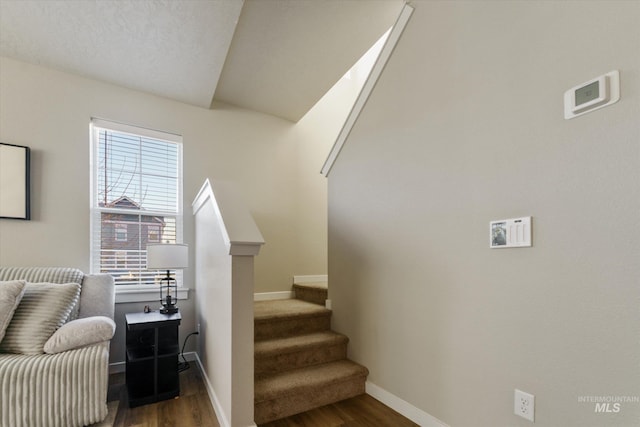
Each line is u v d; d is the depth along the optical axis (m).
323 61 2.78
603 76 1.14
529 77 1.40
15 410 1.59
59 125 2.54
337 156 2.79
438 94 1.86
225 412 1.78
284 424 1.90
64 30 2.12
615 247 1.11
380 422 1.92
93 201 2.68
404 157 2.10
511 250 1.45
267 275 3.51
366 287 2.39
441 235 1.81
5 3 1.88
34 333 1.81
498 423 1.47
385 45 2.26
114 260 2.72
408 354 2.00
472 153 1.65
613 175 1.12
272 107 3.49
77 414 1.70
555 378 1.27
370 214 2.38
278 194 3.64
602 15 1.16
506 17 1.50
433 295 1.84
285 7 2.19
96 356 1.78
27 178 2.38
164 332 2.29
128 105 2.84
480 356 1.57
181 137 3.10
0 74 2.38
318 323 2.71
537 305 1.34
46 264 2.43
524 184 1.40
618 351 1.10
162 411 2.02
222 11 2.00
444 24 1.84
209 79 2.73
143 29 2.13
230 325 1.70
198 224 2.85
